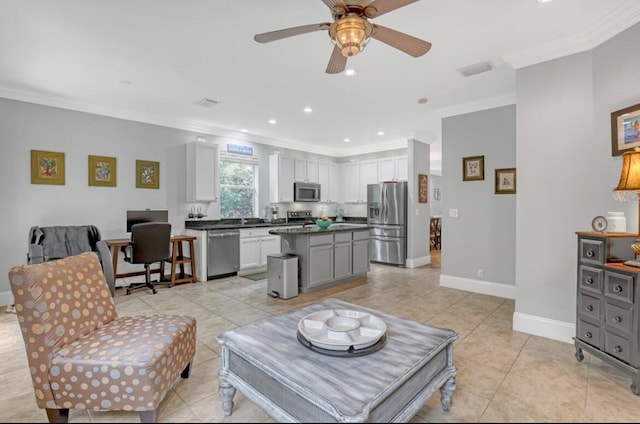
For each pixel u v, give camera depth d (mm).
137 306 3742
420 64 3119
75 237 3934
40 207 4008
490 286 4246
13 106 3812
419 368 1541
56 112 4117
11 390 2045
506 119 4086
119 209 4648
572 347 2633
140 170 4840
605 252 2178
